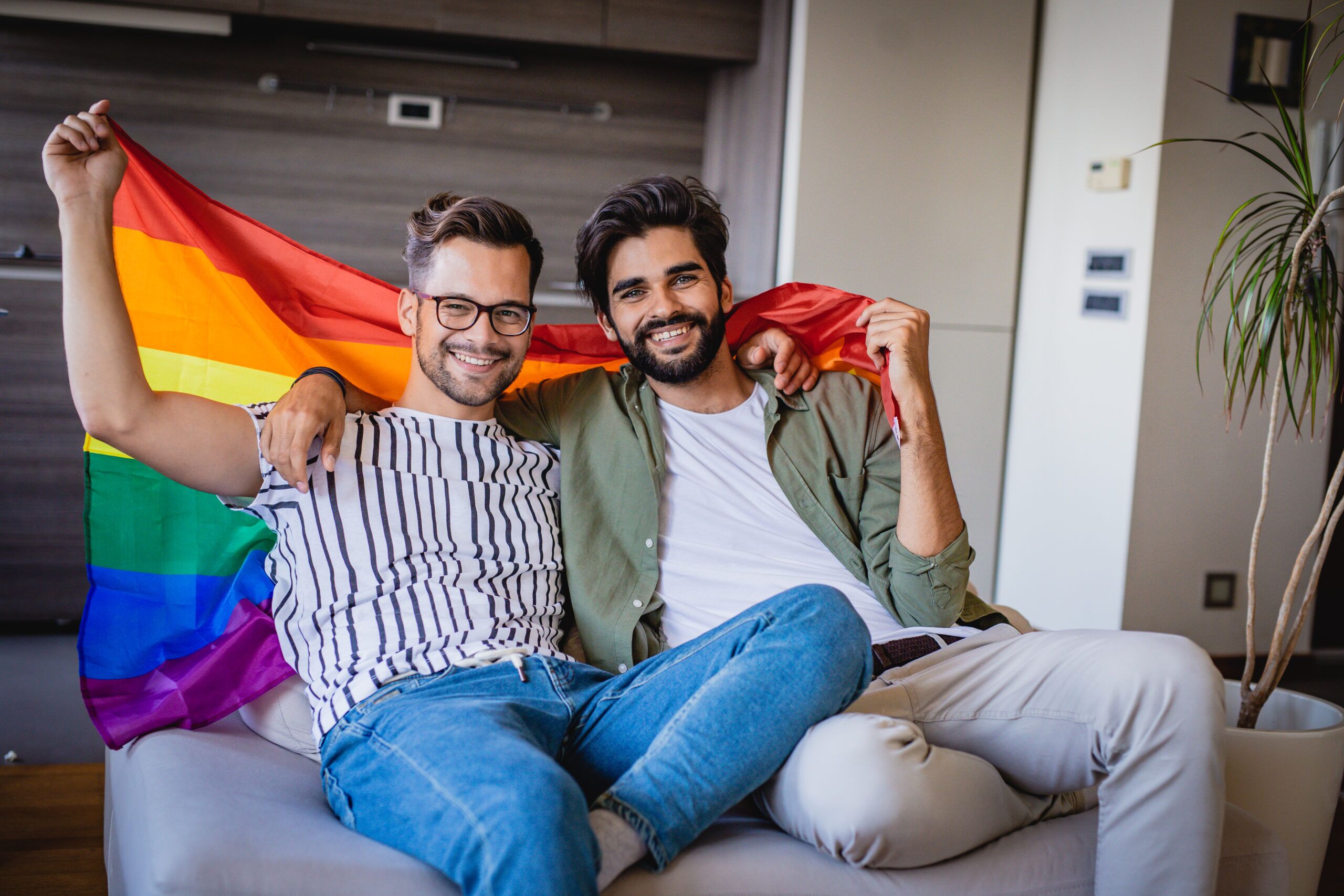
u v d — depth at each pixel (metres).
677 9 3.39
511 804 1.01
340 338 1.71
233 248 1.63
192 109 3.42
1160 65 2.91
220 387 1.60
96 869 1.76
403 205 3.63
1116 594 3.05
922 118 3.35
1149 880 1.19
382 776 1.16
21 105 3.28
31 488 3.12
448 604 1.37
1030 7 3.40
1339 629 3.33
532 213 3.74
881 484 1.63
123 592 1.51
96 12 3.07
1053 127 3.36
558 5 3.31
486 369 1.47
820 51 3.24
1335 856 2.00
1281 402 3.09
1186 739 1.17
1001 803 1.26
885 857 1.16
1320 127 2.97
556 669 1.35
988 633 1.49
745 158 3.58
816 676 1.19
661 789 1.12
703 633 1.42
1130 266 3.02
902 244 3.38
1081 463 3.20
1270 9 2.98
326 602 1.36
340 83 3.52
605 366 1.88
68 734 2.38
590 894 0.99
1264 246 3.00
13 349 3.05
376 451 1.42
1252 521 3.13
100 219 1.31
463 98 3.62
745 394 1.71
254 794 1.22
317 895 1.04
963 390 3.48
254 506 1.41
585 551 1.54
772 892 1.13
